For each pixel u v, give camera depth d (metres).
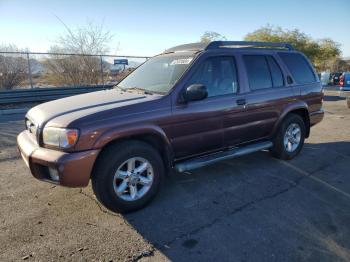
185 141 3.97
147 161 3.61
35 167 3.33
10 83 14.41
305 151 6.02
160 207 3.70
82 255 2.77
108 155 3.33
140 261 2.71
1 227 3.23
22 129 7.77
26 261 2.69
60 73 16.17
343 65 42.69
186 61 4.21
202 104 4.05
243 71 4.61
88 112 3.32
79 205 3.73
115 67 16.08
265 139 5.12
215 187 4.28
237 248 2.90
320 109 6.03
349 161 5.42
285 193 4.10
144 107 3.57
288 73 5.32
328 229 3.24
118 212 3.51
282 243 2.98
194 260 2.73
